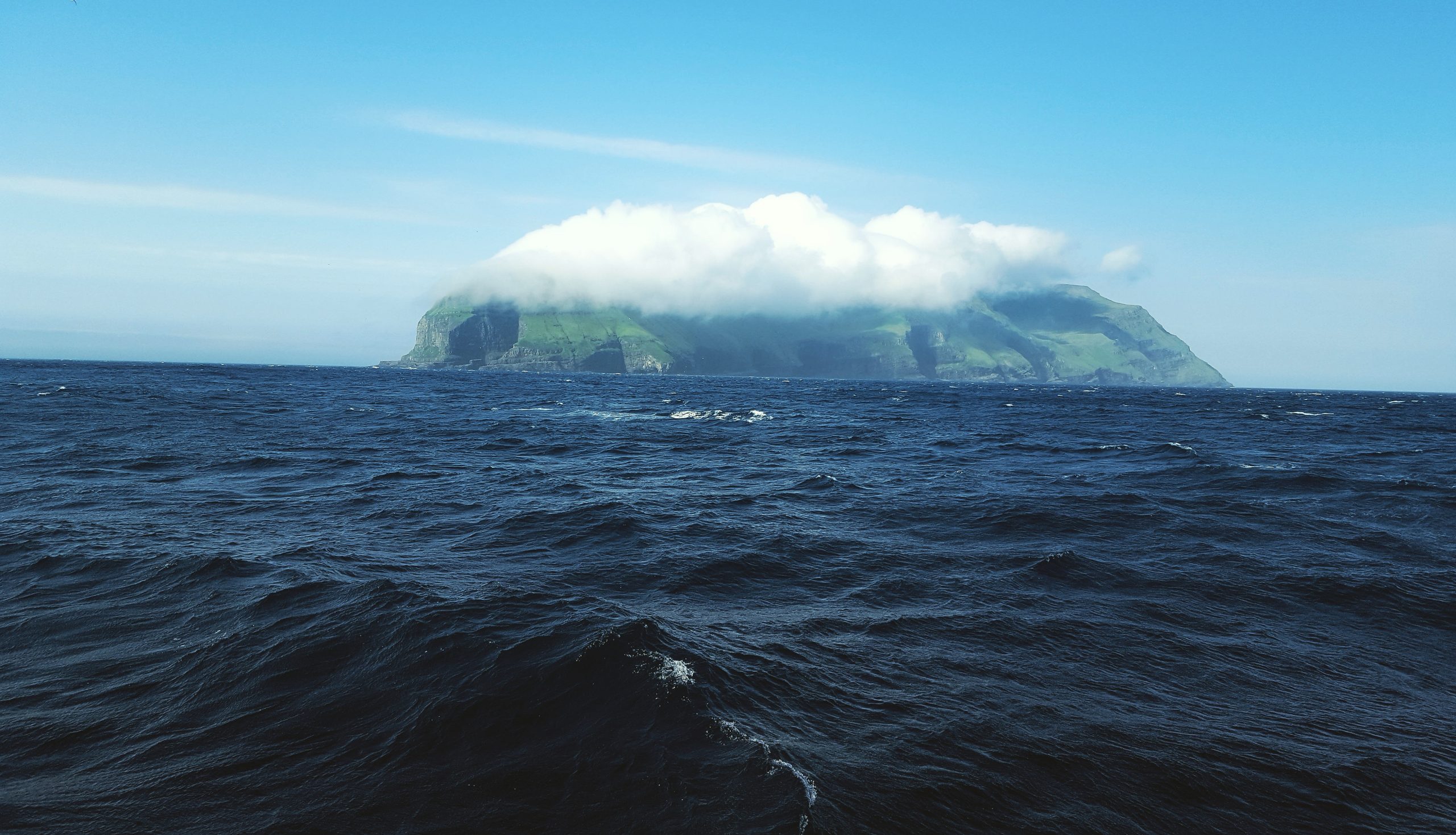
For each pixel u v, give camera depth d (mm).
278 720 8031
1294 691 9875
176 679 8984
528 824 6371
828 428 56906
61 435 36062
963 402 119125
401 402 81812
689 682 8828
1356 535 18656
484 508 21047
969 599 13227
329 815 6492
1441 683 10328
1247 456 38969
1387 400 174625
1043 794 7184
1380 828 7023
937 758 7660
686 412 75188
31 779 6949
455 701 8344
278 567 13828
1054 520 19938
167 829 6289
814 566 15359
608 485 26062
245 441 37531
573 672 9039
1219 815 7078
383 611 11148
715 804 6594
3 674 9086
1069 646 11078
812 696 8945
